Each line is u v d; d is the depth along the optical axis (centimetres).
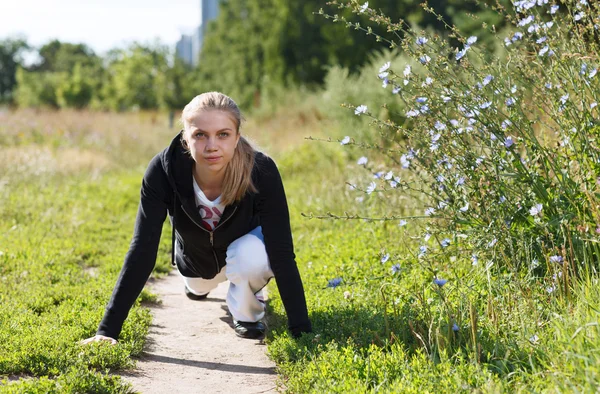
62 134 1612
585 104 373
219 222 366
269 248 357
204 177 353
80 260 568
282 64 2439
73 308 402
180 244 405
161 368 335
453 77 388
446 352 297
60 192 907
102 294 436
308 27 2433
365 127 1039
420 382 276
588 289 316
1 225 671
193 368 337
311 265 514
